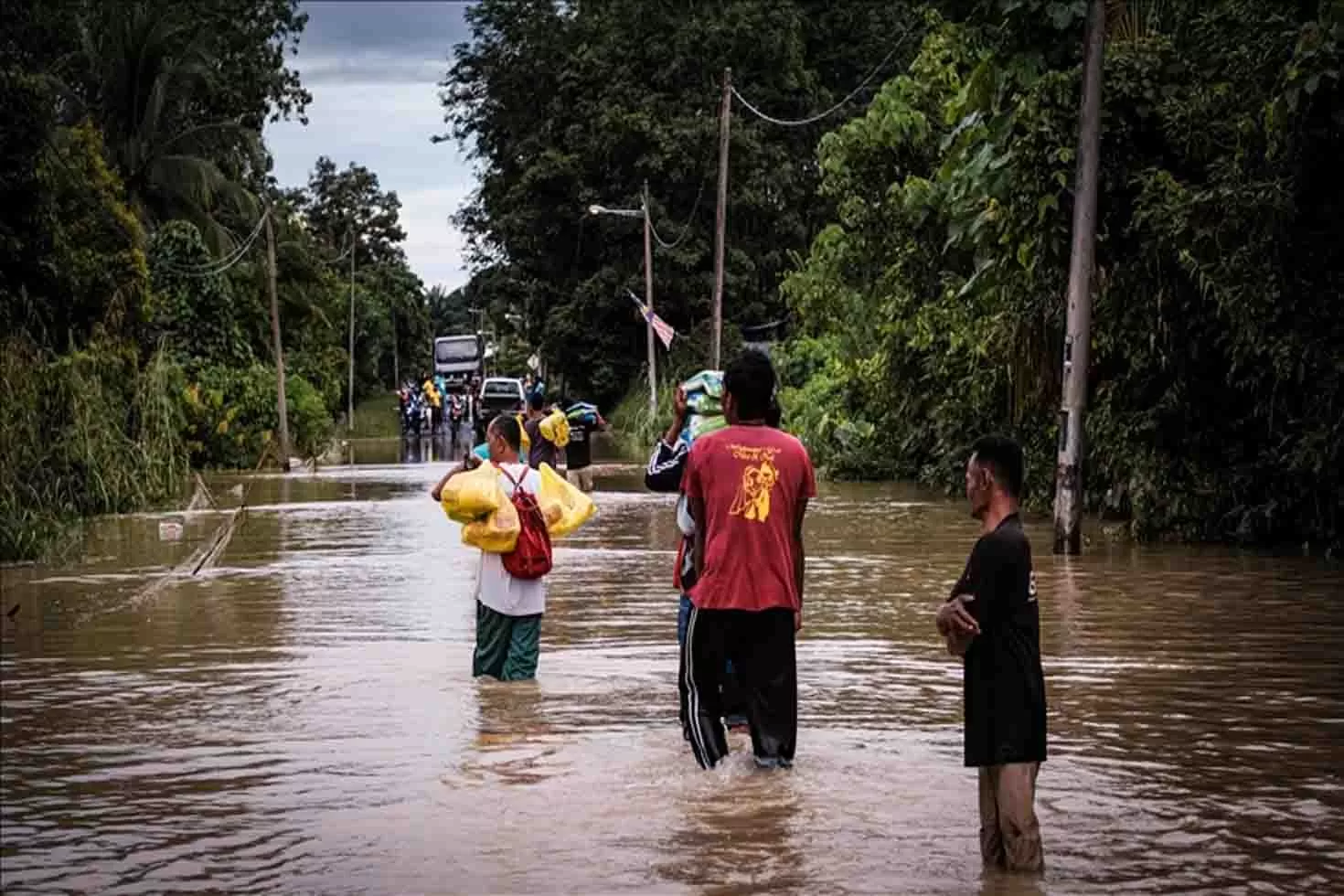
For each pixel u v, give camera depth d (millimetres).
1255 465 17922
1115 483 19594
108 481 25625
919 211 25547
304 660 11383
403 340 117188
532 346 69688
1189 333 17969
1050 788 7512
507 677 10469
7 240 22547
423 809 7238
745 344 54062
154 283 43906
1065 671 10523
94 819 7145
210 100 52594
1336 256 16391
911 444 29844
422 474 38656
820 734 8734
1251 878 6105
